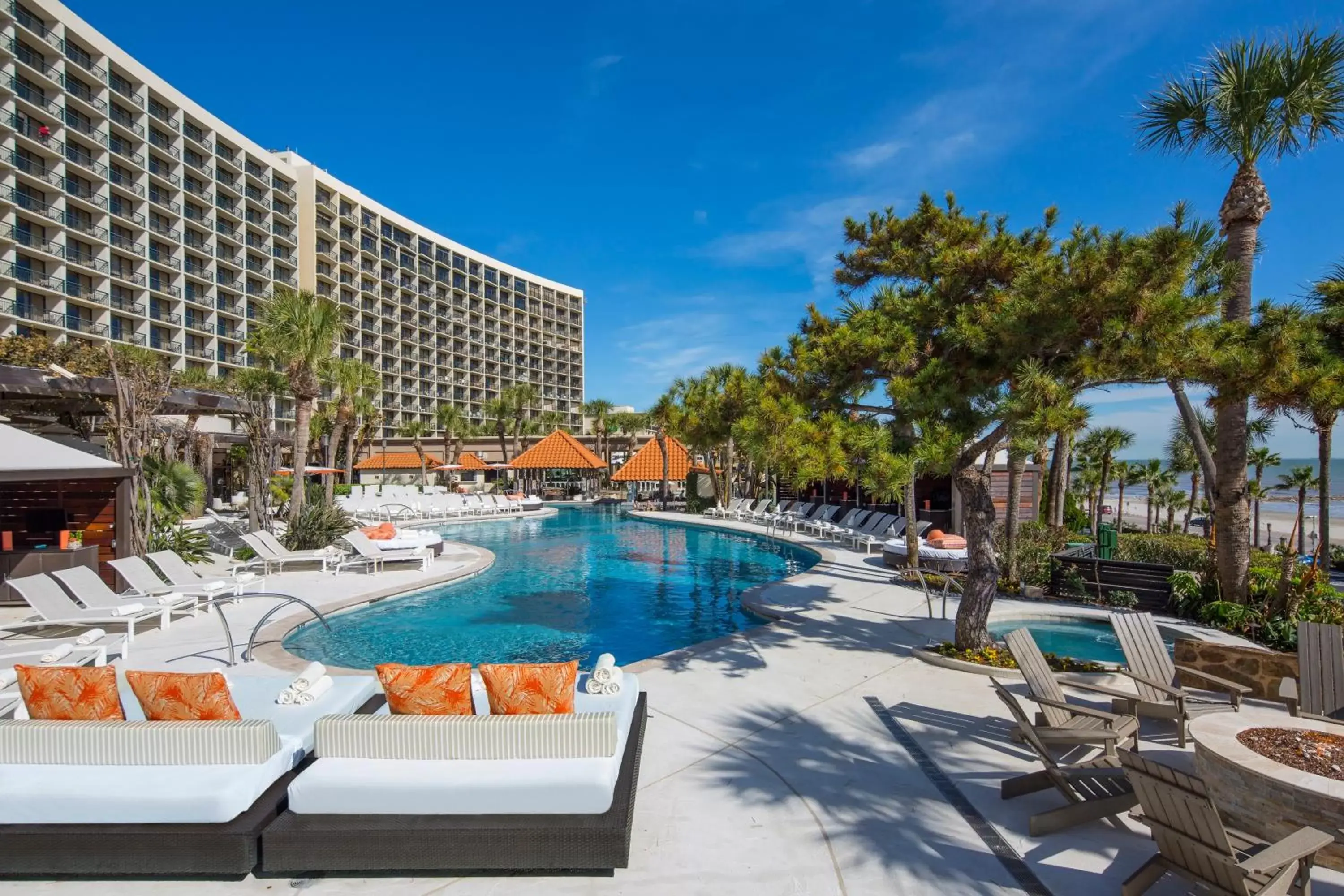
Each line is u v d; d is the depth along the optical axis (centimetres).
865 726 580
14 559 1094
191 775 368
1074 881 359
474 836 351
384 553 1448
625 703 493
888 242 948
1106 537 1535
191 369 3975
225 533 1709
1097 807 403
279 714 470
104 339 4822
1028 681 530
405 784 359
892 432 671
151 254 5269
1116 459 3675
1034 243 798
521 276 10406
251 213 6294
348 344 7338
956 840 400
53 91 4569
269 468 2078
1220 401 585
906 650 820
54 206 4553
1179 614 1026
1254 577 1044
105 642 859
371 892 350
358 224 7556
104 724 381
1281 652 746
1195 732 437
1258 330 568
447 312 9094
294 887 353
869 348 679
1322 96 895
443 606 1240
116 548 1179
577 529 2644
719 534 2475
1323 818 347
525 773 367
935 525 2095
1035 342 618
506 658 915
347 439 4041
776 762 506
